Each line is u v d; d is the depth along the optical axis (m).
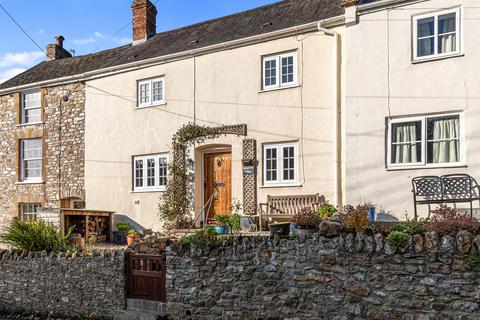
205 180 15.58
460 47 11.19
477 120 10.87
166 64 16.28
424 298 7.11
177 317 9.28
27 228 12.40
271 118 14.13
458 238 6.93
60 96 18.75
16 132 19.56
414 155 11.61
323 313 7.88
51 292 11.16
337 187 12.81
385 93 11.96
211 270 9.02
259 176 14.21
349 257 7.74
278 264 8.38
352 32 12.48
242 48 14.80
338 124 12.99
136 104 16.91
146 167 16.56
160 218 15.90
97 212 15.79
